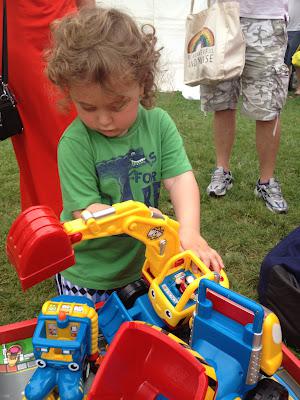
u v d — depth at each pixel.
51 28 1.46
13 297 2.00
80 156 1.38
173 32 6.18
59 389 1.20
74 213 1.38
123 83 1.18
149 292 1.33
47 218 1.07
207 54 2.52
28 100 1.86
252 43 2.52
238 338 1.12
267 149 2.73
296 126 4.50
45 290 2.04
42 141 1.93
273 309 1.81
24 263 1.04
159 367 1.09
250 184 3.08
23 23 1.76
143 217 1.19
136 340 1.10
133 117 1.28
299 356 1.75
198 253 1.34
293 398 1.40
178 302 1.25
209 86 2.72
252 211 2.72
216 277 1.27
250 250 2.40
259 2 2.45
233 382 1.11
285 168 3.36
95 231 1.12
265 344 1.12
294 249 1.90
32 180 2.05
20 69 1.82
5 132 1.83
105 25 1.22
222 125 2.86
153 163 1.48
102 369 1.06
